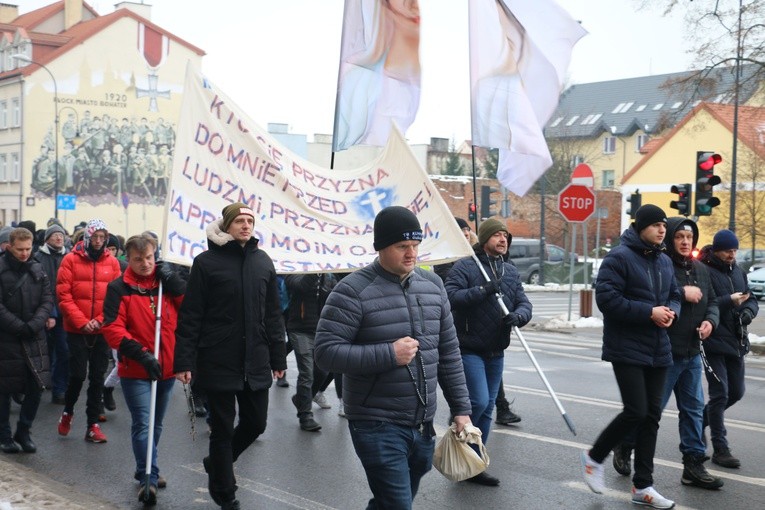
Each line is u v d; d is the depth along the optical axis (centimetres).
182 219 652
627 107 7744
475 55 911
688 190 1769
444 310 480
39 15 6850
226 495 601
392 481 450
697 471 700
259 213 679
